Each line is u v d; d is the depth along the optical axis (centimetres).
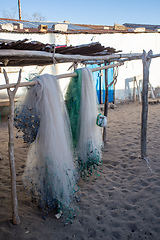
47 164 314
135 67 1210
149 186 391
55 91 332
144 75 481
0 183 415
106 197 368
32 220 315
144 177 423
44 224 308
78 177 403
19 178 433
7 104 810
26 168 348
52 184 319
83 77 389
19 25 958
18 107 324
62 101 358
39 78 322
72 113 408
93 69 416
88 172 437
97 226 304
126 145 592
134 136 659
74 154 400
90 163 412
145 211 329
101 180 423
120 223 308
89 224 308
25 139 326
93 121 402
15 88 289
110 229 298
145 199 357
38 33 884
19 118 315
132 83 1225
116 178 428
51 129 313
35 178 332
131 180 418
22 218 318
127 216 321
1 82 855
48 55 340
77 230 297
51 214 329
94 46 387
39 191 329
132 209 336
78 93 395
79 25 1376
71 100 410
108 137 665
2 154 557
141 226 301
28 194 376
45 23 1218
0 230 294
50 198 328
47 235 288
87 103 391
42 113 314
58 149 320
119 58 509
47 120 312
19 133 732
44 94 316
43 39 902
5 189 394
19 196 373
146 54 475
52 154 314
